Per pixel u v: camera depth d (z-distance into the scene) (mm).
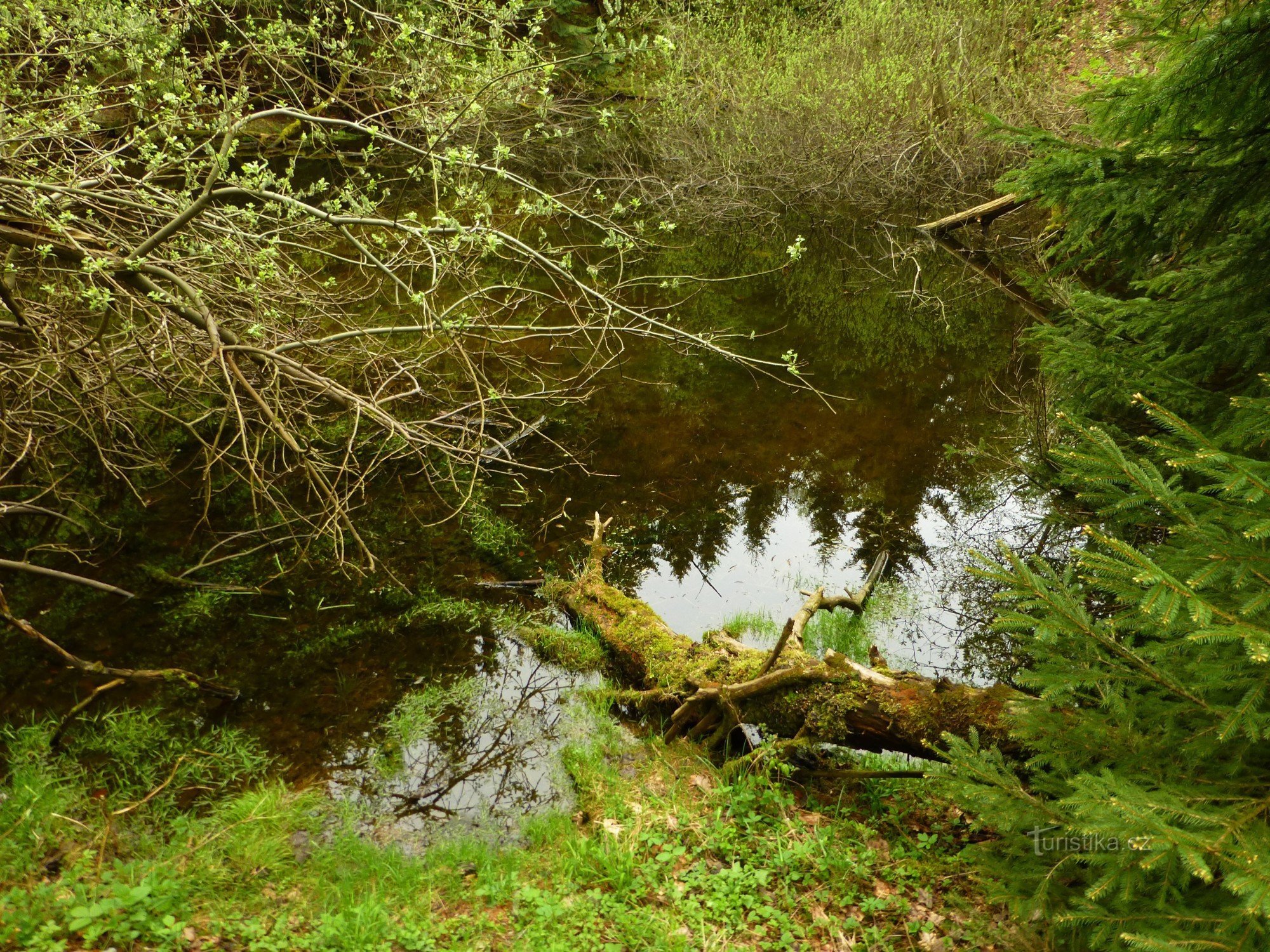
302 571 5293
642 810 3656
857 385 8281
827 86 13359
